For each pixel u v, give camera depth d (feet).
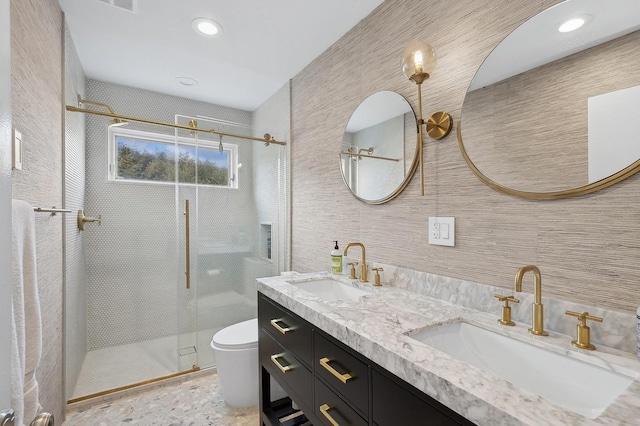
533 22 3.41
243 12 5.62
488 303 3.79
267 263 8.86
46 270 4.67
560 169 3.18
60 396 5.60
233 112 10.51
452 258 4.28
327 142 6.93
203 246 8.09
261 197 8.74
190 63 7.55
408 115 4.93
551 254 3.28
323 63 7.04
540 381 2.89
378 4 5.48
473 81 3.96
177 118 7.82
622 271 2.80
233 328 6.76
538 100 3.35
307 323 4.04
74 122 6.75
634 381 2.23
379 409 2.85
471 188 4.05
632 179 2.75
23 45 3.75
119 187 8.86
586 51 3.01
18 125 3.59
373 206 5.68
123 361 8.00
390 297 4.44
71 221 6.40
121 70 7.90
